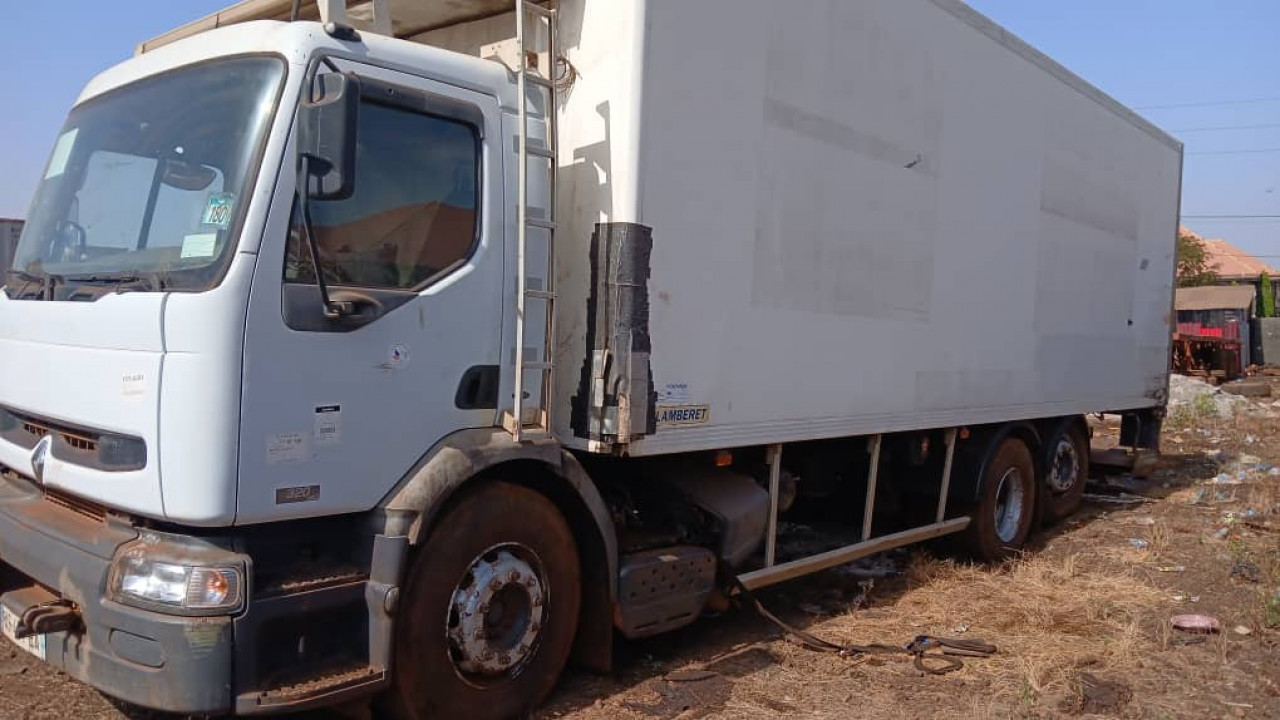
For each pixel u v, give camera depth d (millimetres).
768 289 5375
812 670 5309
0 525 4082
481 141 4199
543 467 4418
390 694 3879
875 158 6238
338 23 3779
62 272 4109
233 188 3516
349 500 3717
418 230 3961
